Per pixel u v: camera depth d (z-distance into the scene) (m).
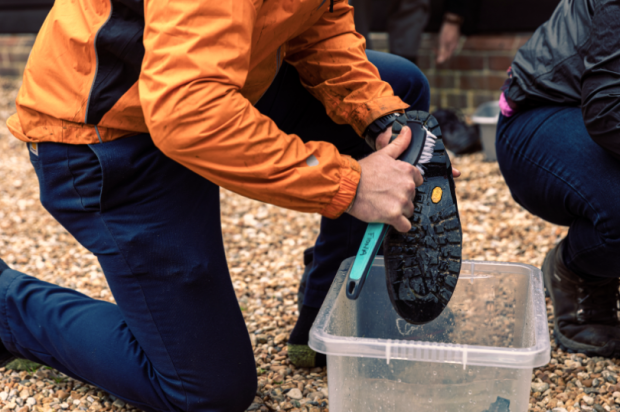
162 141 1.08
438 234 1.29
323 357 1.77
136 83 1.23
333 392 1.28
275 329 2.03
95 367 1.48
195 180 1.38
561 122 1.63
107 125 1.26
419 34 4.29
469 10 4.44
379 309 1.63
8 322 1.61
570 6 1.69
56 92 1.27
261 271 2.52
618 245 1.53
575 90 1.62
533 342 1.22
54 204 1.38
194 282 1.35
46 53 1.27
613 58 1.39
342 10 1.48
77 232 1.40
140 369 1.43
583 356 1.78
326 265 1.71
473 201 3.23
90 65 1.22
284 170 1.11
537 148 1.67
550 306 2.11
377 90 1.45
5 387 1.71
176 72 1.04
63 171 1.33
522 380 1.21
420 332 1.66
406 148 1.25
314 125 1.69
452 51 4.57
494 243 2.67
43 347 1.58
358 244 1.67
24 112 1.34
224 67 1.05
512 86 1.77
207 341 1.38
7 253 2.79
